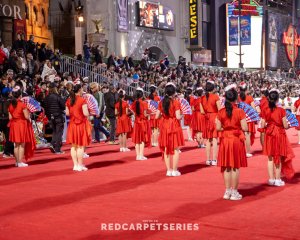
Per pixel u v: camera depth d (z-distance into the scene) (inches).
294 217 263.6
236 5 2030.0
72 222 260.7
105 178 398.9
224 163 306.8
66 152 592.1
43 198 322.7
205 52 1827.0
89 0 1378.0
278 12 2300.7
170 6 1686.8
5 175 421.4
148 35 1583.4
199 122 597.6
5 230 248.1
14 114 467.2
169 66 1389.0
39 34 1259.8
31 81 764.6
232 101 306.3
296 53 2399.1
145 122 511.8
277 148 349.4
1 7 1053.8
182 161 496.1
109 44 1400.1
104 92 718.5
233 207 288.8
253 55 2062.0
